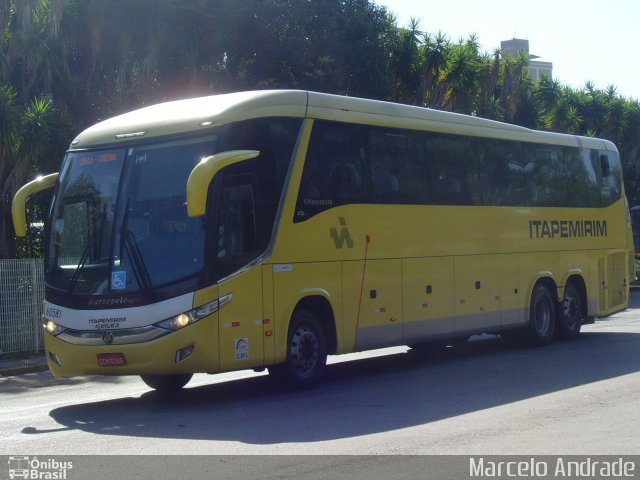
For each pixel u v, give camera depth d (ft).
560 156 59.93
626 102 156.04
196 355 35.47
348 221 42.39
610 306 64.54
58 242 38.70
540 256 57.00
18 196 40.50
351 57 100.01
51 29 77.61
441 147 48.91
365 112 44.01
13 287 60.59
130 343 35.63
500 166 53.72
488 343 61.52
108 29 86.07
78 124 86.79
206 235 35.94
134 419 34.58
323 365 41.42
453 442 28.53
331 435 30.04
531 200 56.44
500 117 128.77
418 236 46.68
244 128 37.63
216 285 36.01
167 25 86.02
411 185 46.44
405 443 28.45
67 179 39.34
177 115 38.04
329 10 99.25
